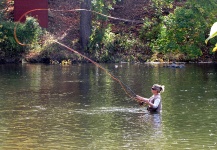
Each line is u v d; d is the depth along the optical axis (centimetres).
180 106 1919
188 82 2617
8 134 1492
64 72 3141
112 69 3350
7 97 2125
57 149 1342
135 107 1903
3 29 3869
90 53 3991
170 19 3991
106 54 3975
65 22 4369
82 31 4047
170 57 4000
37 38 3991
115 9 4519
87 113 1788
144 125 1606
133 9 4538
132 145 1380
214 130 1538
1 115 1748
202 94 2203
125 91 2106
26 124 1614
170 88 2394
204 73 3077
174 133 1506
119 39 4106
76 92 2266
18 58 3900
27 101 2023
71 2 4631
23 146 1368
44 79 2759
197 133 1505
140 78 2803
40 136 1469
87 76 2911
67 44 4069
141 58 4006
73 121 1656
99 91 2298
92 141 1418
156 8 4466
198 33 3981
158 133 1502
